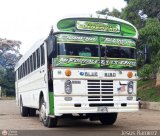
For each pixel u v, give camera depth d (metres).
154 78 29.84
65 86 11.94
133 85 12.79
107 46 12.56
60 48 12.05
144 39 21.34
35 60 15.48
